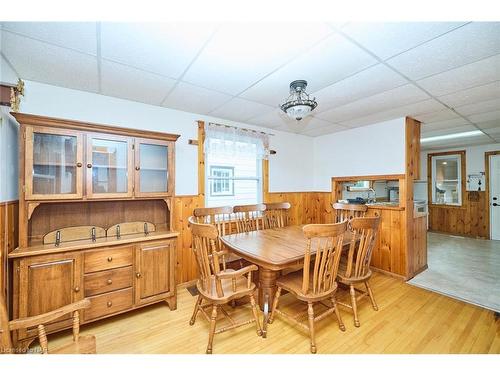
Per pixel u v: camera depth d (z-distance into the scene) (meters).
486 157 5.28
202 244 1.76
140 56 1.67
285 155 3.96
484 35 1.44
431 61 1.75
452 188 5.85
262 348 1.70
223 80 2.06
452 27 1.37
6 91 1.64
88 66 1.81
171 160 2.40
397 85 2.16
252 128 3.52
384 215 3.22
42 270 1.69
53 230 2.05
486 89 2.25
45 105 2.10
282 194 3.90
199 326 2.00
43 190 1.84
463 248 4.50
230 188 3.35
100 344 1.77
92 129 1.96
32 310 1.65
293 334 1.87
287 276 2.10
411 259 3.09
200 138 3.00
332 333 1.88
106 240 2.00
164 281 2.23
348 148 3.81
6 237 1.63
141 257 2.11
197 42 1.51
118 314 2.17
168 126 2.77
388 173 3.27
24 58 1.68
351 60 1.74
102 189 2.09
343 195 4.21
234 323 1.84
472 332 1.89
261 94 2.37
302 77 2.01
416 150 3.29
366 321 2.05
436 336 1.84
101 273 1.92
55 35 1.42
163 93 2.35
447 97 2.46
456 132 4.07
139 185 2.22
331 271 1.84
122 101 2.49
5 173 1.64
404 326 1.98
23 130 1.70
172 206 2.42
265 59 1.72
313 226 1.64
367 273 2.16
